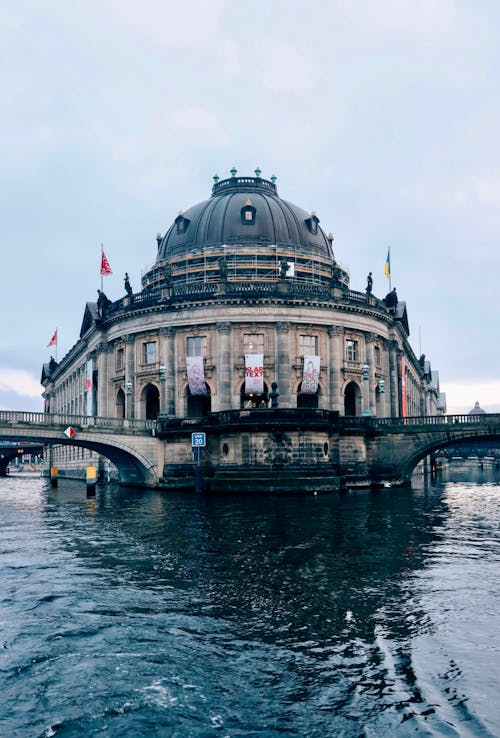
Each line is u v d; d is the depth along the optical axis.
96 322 79.31
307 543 27.16
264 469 53.72
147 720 11.43
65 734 11.02
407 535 29.42
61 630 15.95
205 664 13.76
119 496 56.22
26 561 24.16
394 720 11.27
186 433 62.16
